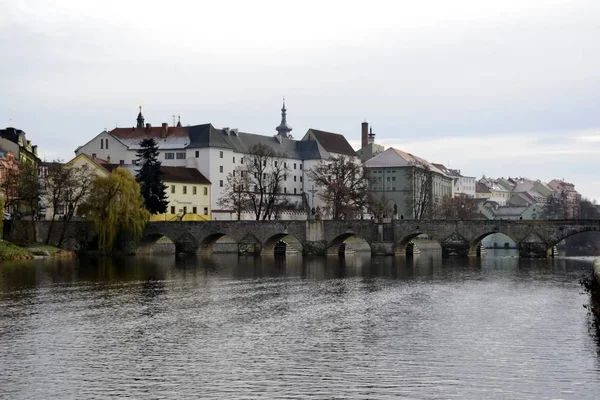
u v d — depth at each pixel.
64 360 55.00
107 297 89.69
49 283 105.38
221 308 80.44
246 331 66.19
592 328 66.19
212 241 186.75
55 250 166.38
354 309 79.38
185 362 54.38
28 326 68.75
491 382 48.72
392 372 51.34
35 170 181.62
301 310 78.75
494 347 58.44
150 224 183.25
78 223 177.00
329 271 130.00
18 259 153.88
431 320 71.50
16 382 49.22
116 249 176.88
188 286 102.69
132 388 47.97
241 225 179.00
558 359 54.25
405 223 170.50
